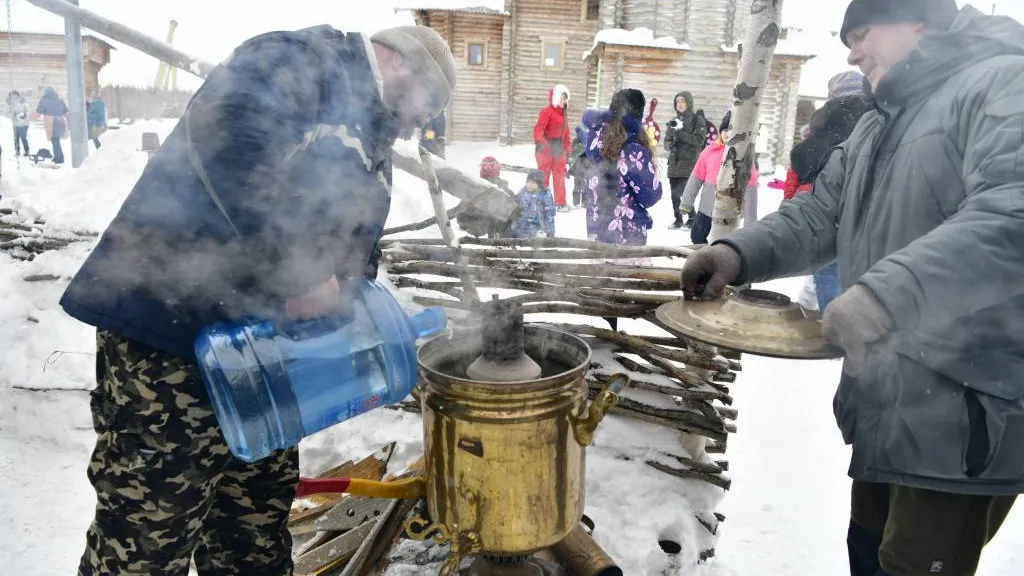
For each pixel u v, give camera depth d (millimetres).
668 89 13406
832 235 1914
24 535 2367
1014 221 1247
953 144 1483
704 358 2623
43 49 12086
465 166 14094
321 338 1437
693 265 1802
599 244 3133
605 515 2299
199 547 1730
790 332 1487
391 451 2562
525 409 1490
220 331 1338
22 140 12602
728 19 13195
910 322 1278
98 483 1407
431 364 1759
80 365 3143
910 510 1577
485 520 1573
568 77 18266
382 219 1602
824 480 3225
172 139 1367
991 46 1505
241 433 1329
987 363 1358
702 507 2416
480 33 18031
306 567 1979
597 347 2871
